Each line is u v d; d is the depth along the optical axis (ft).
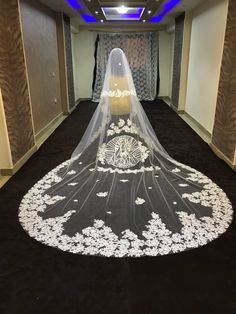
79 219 7.78
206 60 16.63
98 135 10.68
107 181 9.75
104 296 5.42
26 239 7.04
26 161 12.39
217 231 7.29
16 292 5.51
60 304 5.25
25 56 13.25
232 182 10.18
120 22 25.34
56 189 9.43
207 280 5.79
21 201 8.84
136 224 7.52
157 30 28.55
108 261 6.31
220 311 5.10
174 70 24.84
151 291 5.53
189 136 16.48
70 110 23.77
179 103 23.12
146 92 30.68
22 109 11.94
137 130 10.46
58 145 14.87
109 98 10.23
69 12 20.27
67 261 6.31
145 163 10.66
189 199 8.75
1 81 9.89
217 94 13.64
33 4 14.90
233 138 11.35
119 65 10.08
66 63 22.09
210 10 15.75
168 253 6.51
